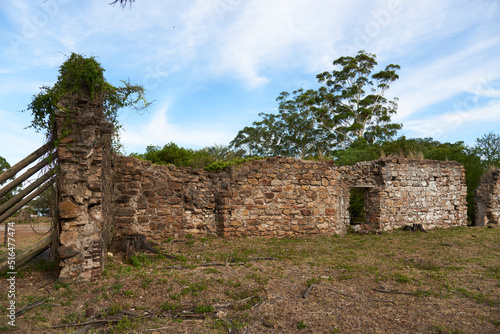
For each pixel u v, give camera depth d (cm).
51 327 387
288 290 529
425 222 1428
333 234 1165
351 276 612
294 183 1134
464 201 1546
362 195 2012
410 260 763
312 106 3594
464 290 545
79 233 534
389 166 1382
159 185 971
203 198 1034
